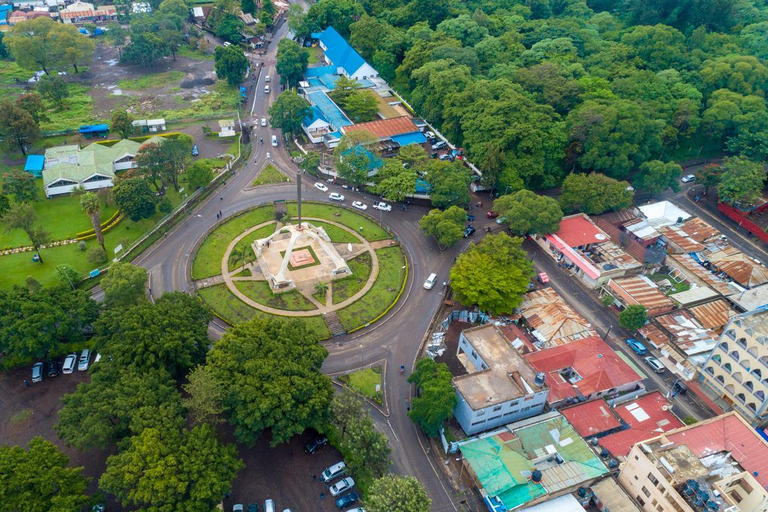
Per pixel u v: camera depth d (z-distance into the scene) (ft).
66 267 465.06
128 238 531.09
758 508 309.22
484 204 607.78
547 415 380.37
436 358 428.56
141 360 352.08
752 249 568.82
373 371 418.51
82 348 412.16
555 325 449.89
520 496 326.44
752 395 382.83
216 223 556.10
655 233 558.15
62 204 573.33
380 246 541.75
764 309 402.31
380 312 468.75
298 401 343.05
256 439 349.00
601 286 506.48
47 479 287.28
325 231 550.77
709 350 437.17
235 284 486.79
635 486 334.24
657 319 460.14
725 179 597.93
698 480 307.58
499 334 416.87
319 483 342.23
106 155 618.03
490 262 469.98
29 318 381.81
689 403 412.16
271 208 581.12
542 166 601.21
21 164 629.10
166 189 601.62
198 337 377.09
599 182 571.28
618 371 408.46
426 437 376.07
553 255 546.26
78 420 323.57
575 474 340.18
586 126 608.60
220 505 313.32
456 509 335.47
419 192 603.67
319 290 479.82
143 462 291.58
